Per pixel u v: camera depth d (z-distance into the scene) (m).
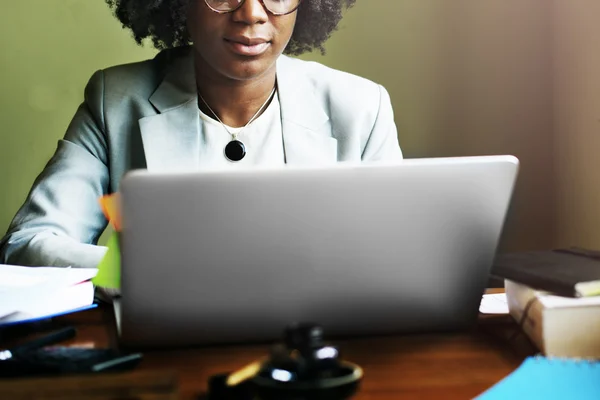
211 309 0.83
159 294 0.81
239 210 0.78
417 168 0.80
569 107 2.17
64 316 1.05
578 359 0.78
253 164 1.60
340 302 0.85
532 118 2.29
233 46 1.49
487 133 2.29
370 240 0.82
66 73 2.23
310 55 2.22
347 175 0.79
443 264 0.85
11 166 2.23
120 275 0.80
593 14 1.99
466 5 2.25
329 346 0.64
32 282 1.08
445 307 0.88
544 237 2.31
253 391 0.62
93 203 1.56
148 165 1.54
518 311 0.93
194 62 1.63
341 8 1.88
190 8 1.54
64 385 0.63
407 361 0.81
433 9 2.24
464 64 2.27
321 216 0.80
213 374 0.77
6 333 0.95
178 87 1.60
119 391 0.63
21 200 2.25
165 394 0.63
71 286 1.06
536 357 0.79
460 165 0.81
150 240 0.78
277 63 1.70
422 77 2.26
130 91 1.61
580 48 2.08
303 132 1.63
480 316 1.00
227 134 1.62
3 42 2.19
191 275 0.81
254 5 1.46
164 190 0.76
